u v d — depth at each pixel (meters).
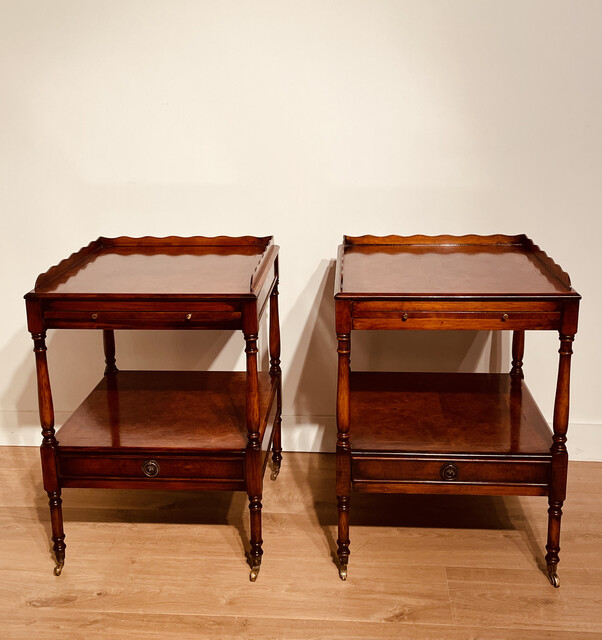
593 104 3.04
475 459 2.57
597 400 3.37
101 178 3.26
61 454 2.65
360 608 2.53
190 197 3.26
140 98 3.16
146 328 2.51
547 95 3.04
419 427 2.75
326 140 3.15
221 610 2.53
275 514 3.05
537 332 3.29
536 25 2.98
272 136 3.16
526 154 3.11
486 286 2.51
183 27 3.07
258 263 2.69
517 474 2.58
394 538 2.88
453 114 3.09
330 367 3.42
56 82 3.16
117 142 3.21
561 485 2.57
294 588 2.62
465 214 3.20
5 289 3.42
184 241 3.17
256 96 3.12
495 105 3.06
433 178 3.16
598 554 2.78
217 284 2.59
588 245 3.20
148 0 3.05
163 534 2.93
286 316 3.37
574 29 2.97
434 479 2.60
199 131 3.18
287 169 3.19
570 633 2.41
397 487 2.62
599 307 3.26
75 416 2.86
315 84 3.09
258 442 2.60
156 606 2.55
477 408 2.90
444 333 3.33
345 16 3.02
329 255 3.28
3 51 3.14
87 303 2.49
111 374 3.24
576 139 3.08
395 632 2.42
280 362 3.41
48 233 3.34
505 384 3.12
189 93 3.14
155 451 2.62
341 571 2.66
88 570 2.73
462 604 2.54
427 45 3.02
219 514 3.06
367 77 3.07
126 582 2.67
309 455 3.51
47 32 3.11
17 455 3.54
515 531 2.92
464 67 3.04
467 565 2.73
